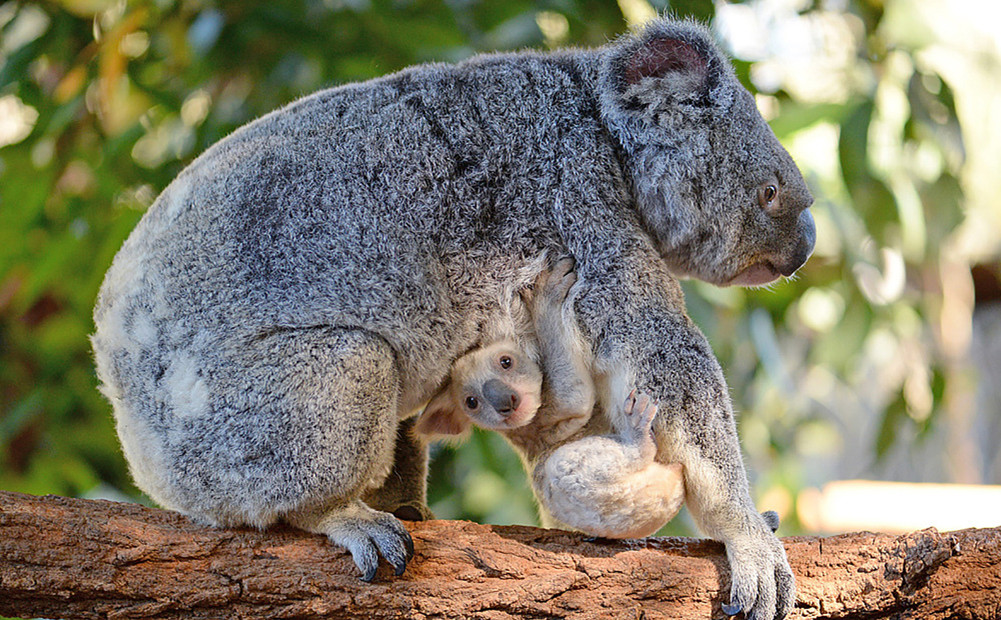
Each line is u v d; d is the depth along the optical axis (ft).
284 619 16.26
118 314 17.61
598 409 19.06
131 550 16.10
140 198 33.14
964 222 40.27
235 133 19.21
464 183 18.37
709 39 20.06
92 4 32.63
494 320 18.71
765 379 39.04
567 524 17.79
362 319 17.20
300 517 16.96
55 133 32.42
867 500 47.44
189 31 31.09
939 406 40.45
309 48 32.58
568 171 18.89
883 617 17.75
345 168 17.81
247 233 17.28
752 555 17.01
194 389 16.79
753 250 21.33
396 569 16.17
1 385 37.37
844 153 34.30
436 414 19.24
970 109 48.65
